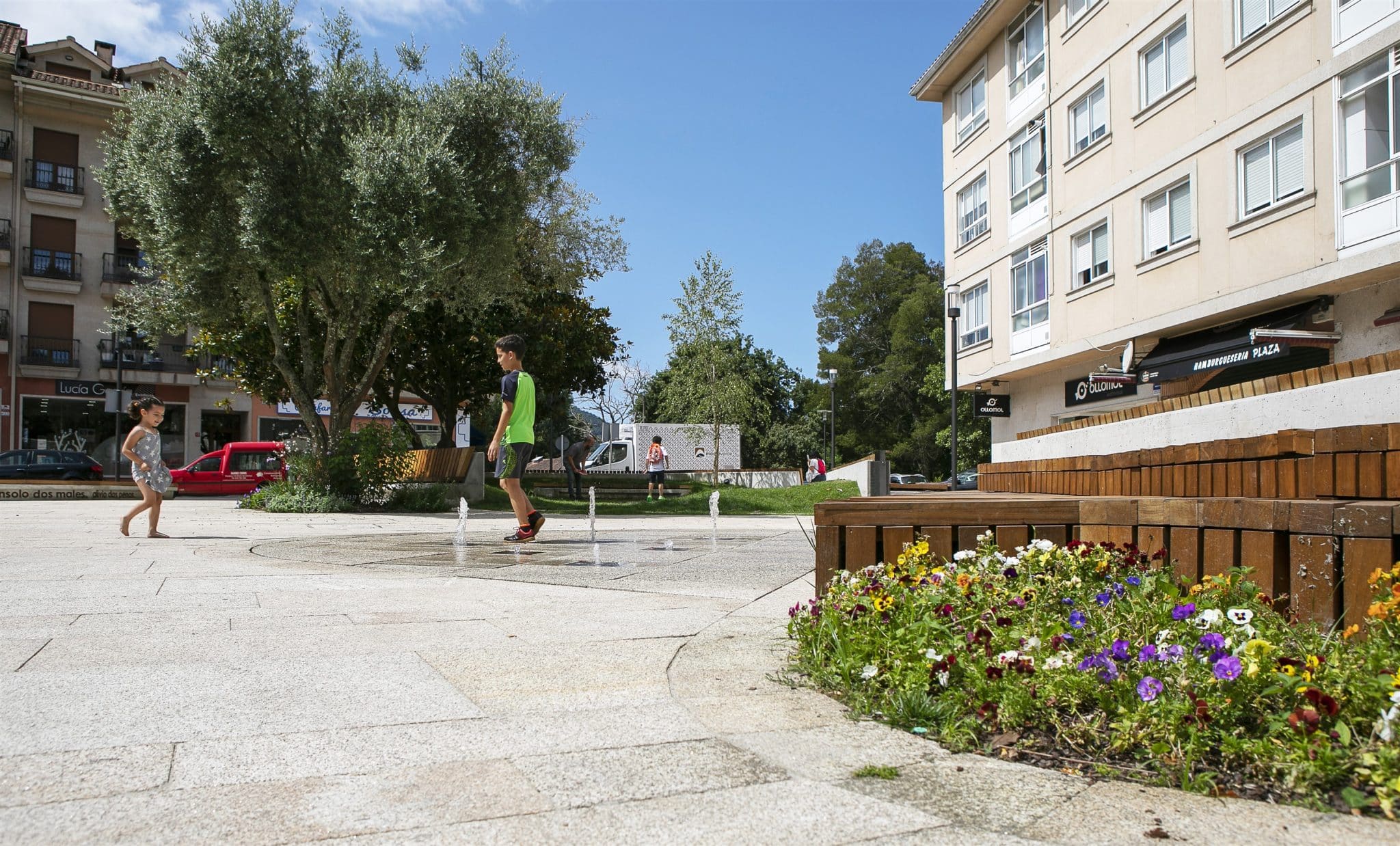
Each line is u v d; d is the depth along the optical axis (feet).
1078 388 81.05
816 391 252.62
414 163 56.54
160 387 133.69
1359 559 10.74
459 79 64.18
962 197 98.58
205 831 6.84
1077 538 14.96
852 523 15.69
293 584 20.17
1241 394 23.30
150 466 33.71
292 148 57.77
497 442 30.63
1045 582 12.93
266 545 30.76
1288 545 11.98
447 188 58.23
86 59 128.47
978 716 9.64
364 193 54.85
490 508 68.49
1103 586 12.81
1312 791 7.64
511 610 16.89
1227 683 8.68
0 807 7.23
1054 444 41.14
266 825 6.96
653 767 8.37
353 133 59.77
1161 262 65.26
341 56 62.75
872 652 11.09
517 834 6.85
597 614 16.56
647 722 9.78
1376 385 17.46
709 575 22.54
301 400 61.05
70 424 127.03
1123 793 7.82
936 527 15.35
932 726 9.59
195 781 7.88
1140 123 67.56
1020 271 85.81
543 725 9.65
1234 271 58.39
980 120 93.45
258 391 84.84
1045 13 80.33
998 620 10.95
